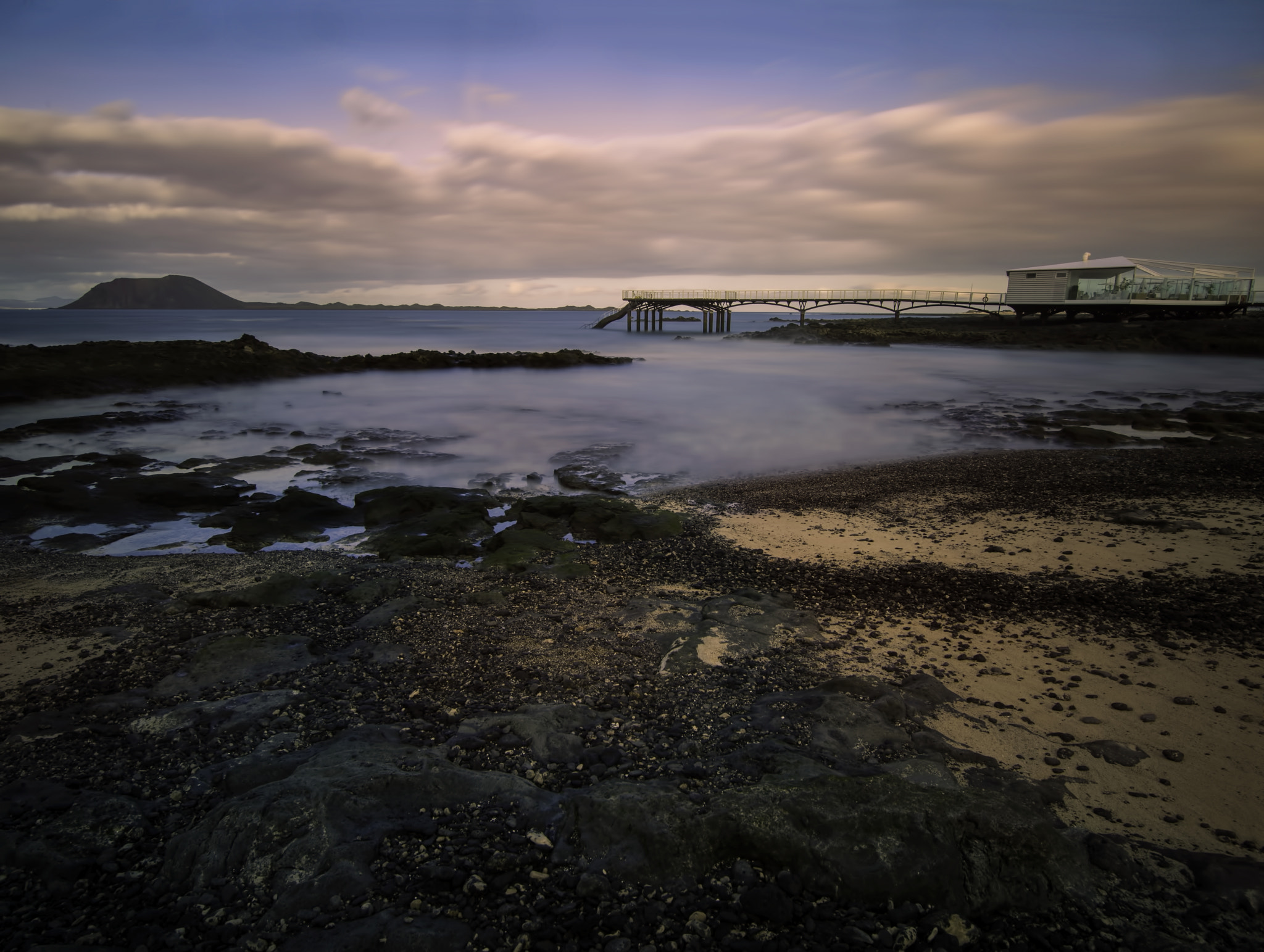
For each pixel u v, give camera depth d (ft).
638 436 80.38
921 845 13.15
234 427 85.61
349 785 15.08
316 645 25.72
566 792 16.19
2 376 96.84
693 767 17.03
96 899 13.14
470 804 15.39
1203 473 54.49
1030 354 175.73
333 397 112.68
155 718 20.22
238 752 18.51
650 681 22.39
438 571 35.45
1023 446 71.61
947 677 23.00
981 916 12.58
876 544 38.93
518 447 74.59
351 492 56.59
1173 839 15.08
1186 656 24.23
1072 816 15.87
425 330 337.72
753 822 13.73
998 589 31.27
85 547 41.81
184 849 13.88
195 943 11.92
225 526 46.21
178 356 123.24
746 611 28.02
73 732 19.67
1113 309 201.87
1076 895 12.88
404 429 85.05
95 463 63.57
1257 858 14.44
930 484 53.83
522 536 40.19
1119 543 37.58
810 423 87.66
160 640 26.63
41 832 14.79
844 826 13.51
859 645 25.61
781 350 209.46
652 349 221.66
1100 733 19.48
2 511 47.26
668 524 42.34
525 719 19.15
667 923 12.38
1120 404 103.76
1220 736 19.25
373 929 11.98
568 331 326.85
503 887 13.07
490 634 26.48
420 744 18.58
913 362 167.02
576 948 11.86
